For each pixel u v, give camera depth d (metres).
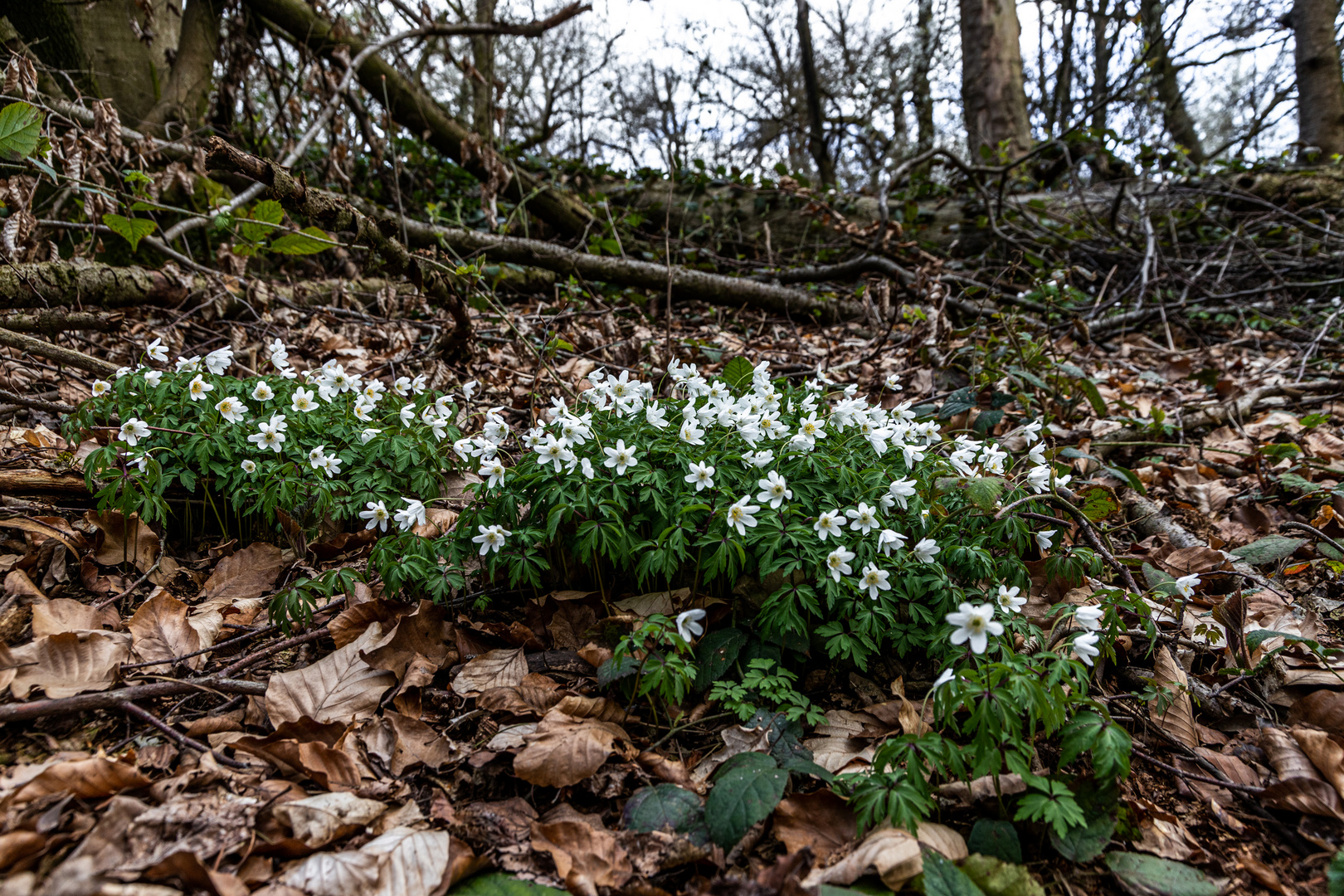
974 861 1.88
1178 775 2.25
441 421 3.43
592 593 2.89
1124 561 2.98
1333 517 3.78
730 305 8.04
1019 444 4.50
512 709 2.43
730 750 2.30
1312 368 6.40
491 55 8.46
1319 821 2.12
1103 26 16.98
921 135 21.89
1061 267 8.28
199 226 6.56
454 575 2.72
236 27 7.69
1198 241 9.66
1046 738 2.38
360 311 6.54
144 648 2.54
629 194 10.91
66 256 6.21
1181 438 5.09
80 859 1.66
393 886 1.76
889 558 2.56
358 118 7.79
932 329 5.67
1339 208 9.59
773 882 1.82
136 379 3.25
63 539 2.91
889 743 2.02
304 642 2.71
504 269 7.59
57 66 6.93
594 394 3.18
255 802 1.93
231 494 3.11
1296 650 2.75
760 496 2.58
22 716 2.04
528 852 1.95
